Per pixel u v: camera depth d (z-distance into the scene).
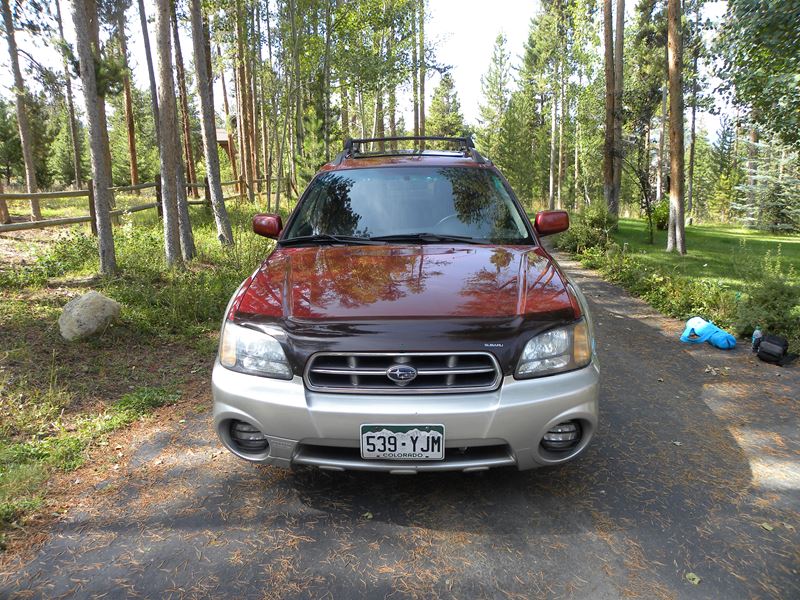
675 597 2.18
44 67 14.09
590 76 30.89
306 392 2.47
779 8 7.30
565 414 2.50
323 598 2.18
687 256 12.55
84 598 2.17
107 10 15.52
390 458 2.43
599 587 2.24
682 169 12.77
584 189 49.50
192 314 6.00
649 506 2.80
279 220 3.88
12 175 31.45
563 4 37.50
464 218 3.72
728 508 2.79
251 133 24.83
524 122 53.75
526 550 2.46
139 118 41.34
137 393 4.10
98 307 5.14
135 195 19.95
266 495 2.90
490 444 2.44
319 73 20.64
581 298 3.16
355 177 4.08
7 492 2.83
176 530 2.61
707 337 5.68
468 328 2.46
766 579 2.28
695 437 3.59
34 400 3.89
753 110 9.55
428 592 2.21
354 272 2.99
